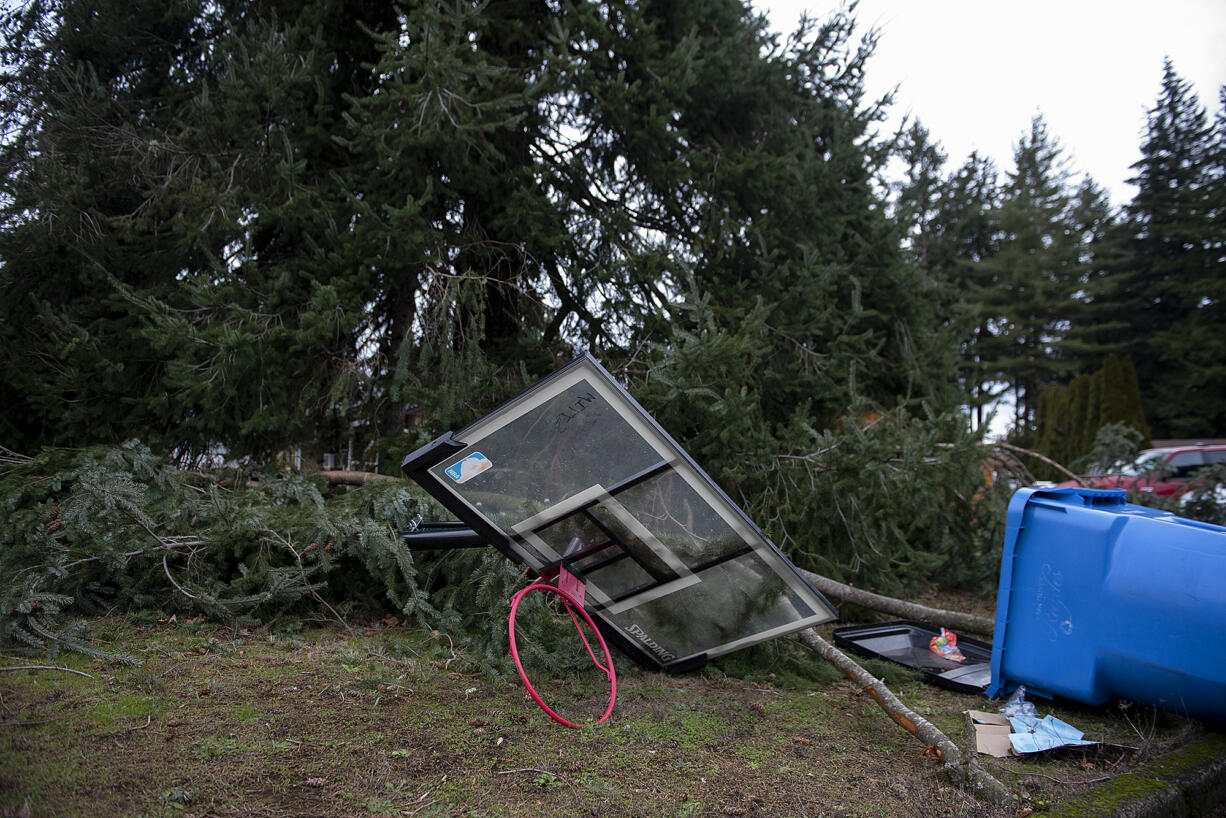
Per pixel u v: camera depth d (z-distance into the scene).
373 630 4.25
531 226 6.72
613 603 3.54
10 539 3.84
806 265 7.05
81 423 6.27
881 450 5.38
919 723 3.15
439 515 4.51
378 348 7.20
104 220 6.31
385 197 6.50
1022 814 2.55
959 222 37.78
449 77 5.79
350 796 2.17
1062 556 3.69
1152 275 35.56
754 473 5.79
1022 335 34.03
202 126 6.34
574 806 2.26
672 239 7.83
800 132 8.04
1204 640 3.20
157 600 4.03
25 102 6.41
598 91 6.73
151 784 2.10
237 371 5.88
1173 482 6.29
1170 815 2.80
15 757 2.14
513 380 6.87
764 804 2.43
